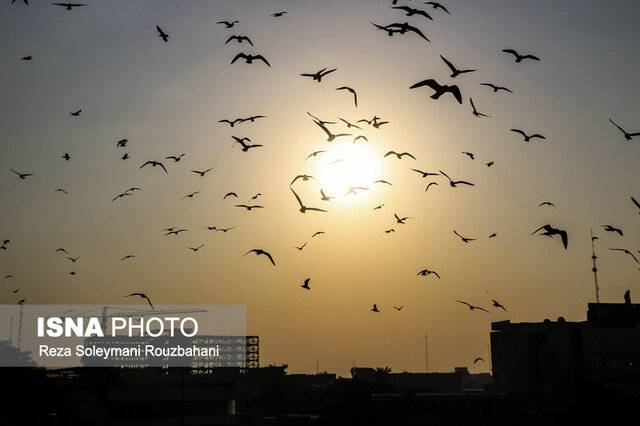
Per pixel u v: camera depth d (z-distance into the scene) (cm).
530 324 18588
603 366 16000
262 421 15638
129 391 13062
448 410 14925
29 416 12662
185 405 13762
